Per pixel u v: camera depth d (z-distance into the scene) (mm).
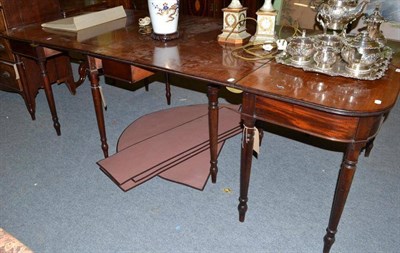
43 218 1673
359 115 1048
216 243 1526
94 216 1680
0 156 2150
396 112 2576
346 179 1226
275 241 1530
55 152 2186
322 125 1146
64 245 1526
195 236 1562
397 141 2238
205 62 1464
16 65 2324
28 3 2268
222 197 1785
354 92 1157
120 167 1964
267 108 1240
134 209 1717
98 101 1881
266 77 1293
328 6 1439
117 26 2049
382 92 1155
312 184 1872
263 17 1569
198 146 2160
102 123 1959
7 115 2670
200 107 2668
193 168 1989
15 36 1991
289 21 2184
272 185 1866
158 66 1435
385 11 2455
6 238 938
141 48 1660
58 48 1773
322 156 2107
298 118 1186
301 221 1631
